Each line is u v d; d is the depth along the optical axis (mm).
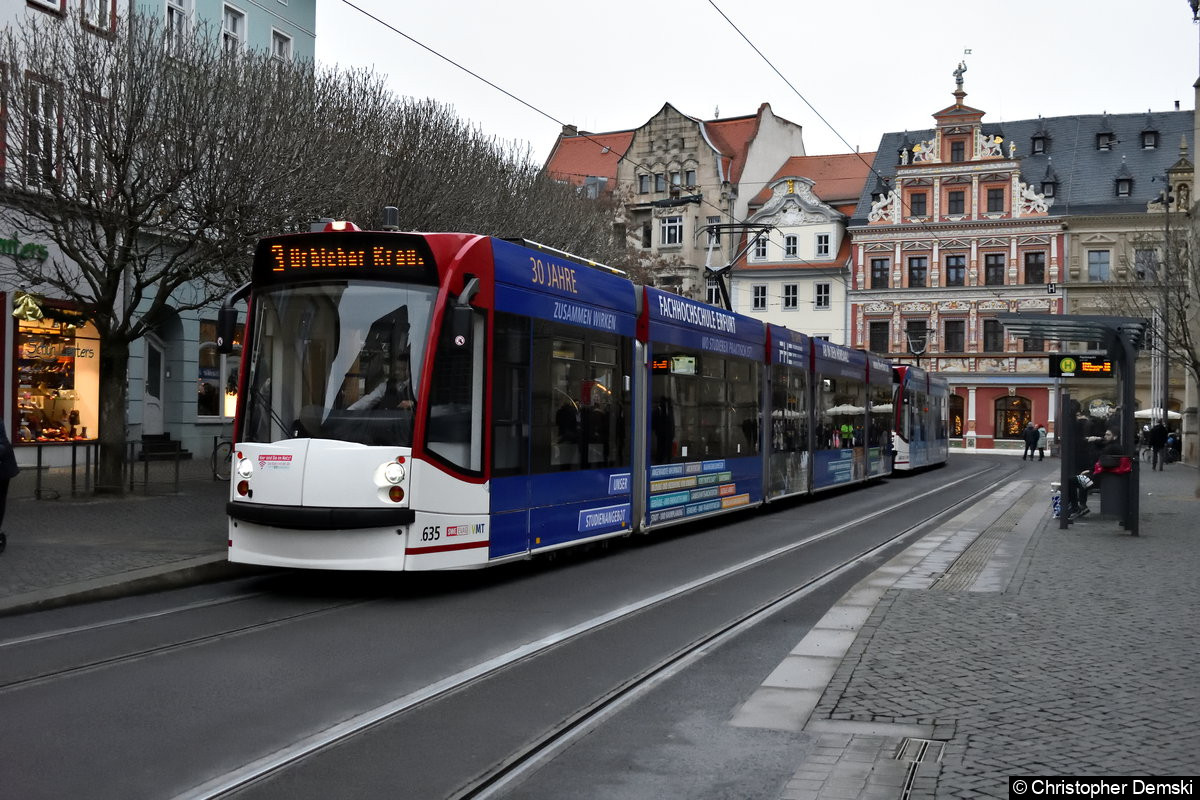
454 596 10906
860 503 23984
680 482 16266
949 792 4926
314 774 5449
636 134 73500
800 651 8031
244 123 18188
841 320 71688
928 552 13992
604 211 38062
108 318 18062
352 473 10305
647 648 8523
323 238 10883
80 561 11586
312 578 11930
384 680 7371
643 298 15070
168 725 6250
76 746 5836
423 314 10617
